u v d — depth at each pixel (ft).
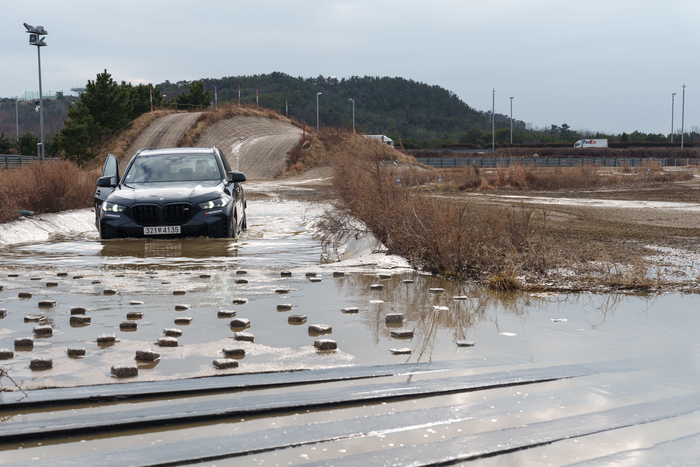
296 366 11.12
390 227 28.76
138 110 249.96
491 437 7.95
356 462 7.13
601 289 19.67
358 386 9.96
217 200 31.04
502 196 71.41
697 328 14.61
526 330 14.34
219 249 29.04
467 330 14.29
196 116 225.35
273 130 226.79
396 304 17.34
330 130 187.93
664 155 306.14
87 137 188.34
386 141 247.91
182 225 30.01
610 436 8.05
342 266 24.52
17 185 45.29
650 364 11.54
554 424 8.43
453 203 29.60
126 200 30.35
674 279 21.11
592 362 11.66
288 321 14.97
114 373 10.41
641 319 15.56
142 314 15.58
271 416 8.72
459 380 10.34
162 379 10.25
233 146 198.80
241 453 7.37
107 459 7.18
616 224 39.63
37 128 645.92
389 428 8.24
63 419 8.36
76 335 13.50
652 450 7.60
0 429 7.93
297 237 34.94
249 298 17.99
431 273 23.32
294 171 165.78
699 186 94.43
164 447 7.54
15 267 24.02
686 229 36.76
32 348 12.39
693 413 8.94
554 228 36.52
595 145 352.90
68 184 51.03
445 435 8.02
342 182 39.40
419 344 12.95
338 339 13.29
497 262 23.27
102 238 30.25
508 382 10.25
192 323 14.74
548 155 321.52
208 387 9.73
